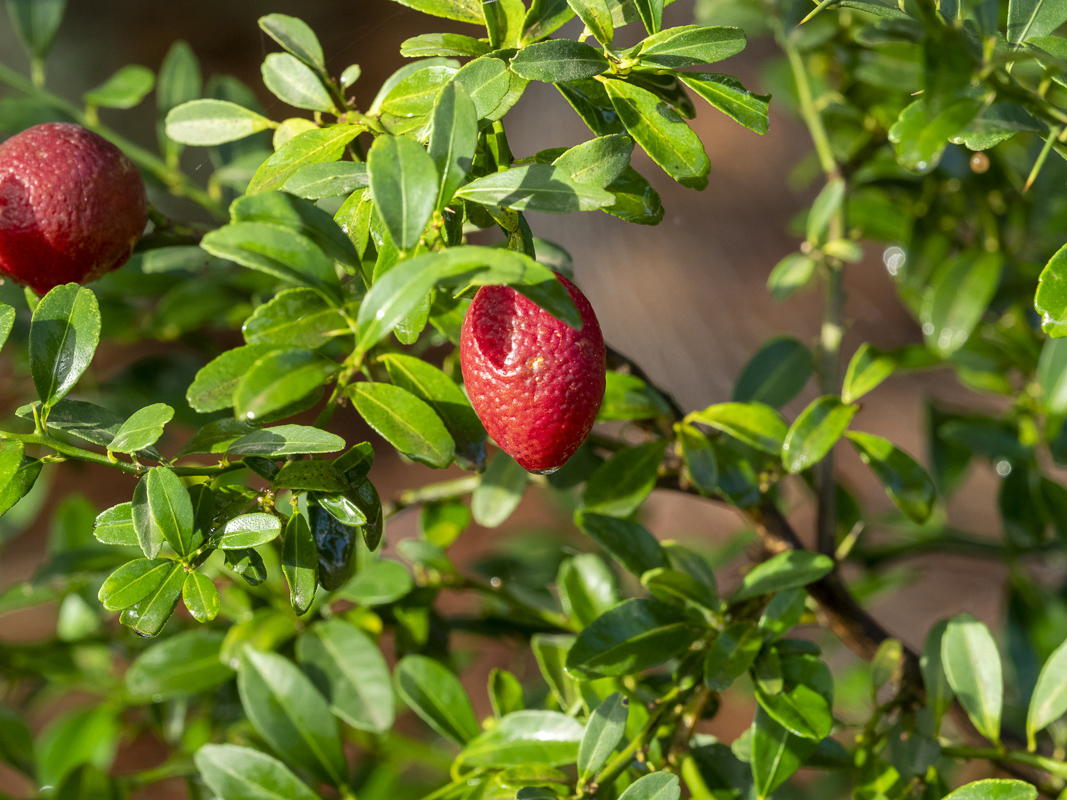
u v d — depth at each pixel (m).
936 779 0.90
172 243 0.93
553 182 0.84
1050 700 0.91
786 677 0.90
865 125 1.04
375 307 0.81
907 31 0.87
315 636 0.97
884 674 0.93
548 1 0.87
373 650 0.96
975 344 1.07
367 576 0.98
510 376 0.85
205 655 0.99
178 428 1.16
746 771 0.92
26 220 0.88
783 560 0.91
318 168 0.85
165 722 1.11
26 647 1.06
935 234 1.07
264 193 0.84
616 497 0.93
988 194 1.04
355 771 1.13
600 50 0.86
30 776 1.05
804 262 1.02
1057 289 0.85
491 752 0.91
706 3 1.08
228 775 0.93
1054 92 0.91
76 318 0.86
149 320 1.12
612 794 0.89
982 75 0.83
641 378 0.94
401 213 0.83
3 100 1.03
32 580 0.99
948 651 0.92
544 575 1.11
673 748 0.91
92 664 1.14
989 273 0.99
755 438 0.93
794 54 1.03
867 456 0.94
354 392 0.85
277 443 0.84
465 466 0.87
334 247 0.84
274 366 0.82
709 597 0.91
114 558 1.00
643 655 0.90
